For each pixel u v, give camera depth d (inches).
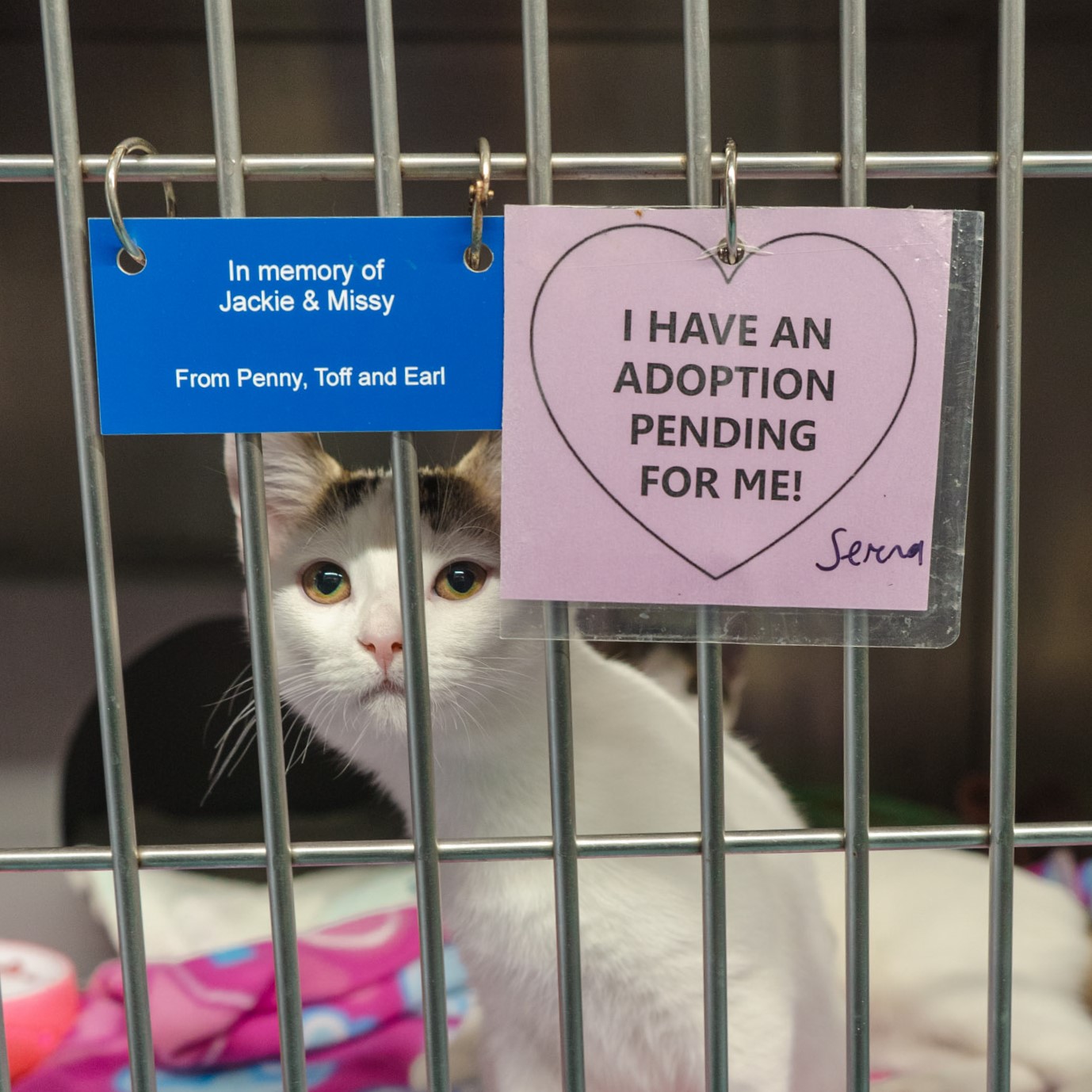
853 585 21.9
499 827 41.4
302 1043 23.1
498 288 21.0
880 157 21.5
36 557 61.7
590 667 40.7
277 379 21.1
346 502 41.9
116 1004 50.4
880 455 21.5
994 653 22.5
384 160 20.8
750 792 43.4
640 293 20.9
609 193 57.4
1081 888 55.5
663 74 56.4
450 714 39.5
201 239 20.7
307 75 56.3
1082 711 63.2
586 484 21.4
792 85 56.5
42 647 62.3
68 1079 46.3
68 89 20.6
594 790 40.2
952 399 21.5
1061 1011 48.3
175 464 61.7
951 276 21.1
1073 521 61.7
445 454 59.4
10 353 59.4
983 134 56.7
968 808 62.9
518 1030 43.9
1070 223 58.3
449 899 41.9
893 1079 46.6
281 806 22.4
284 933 22.7
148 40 55.1
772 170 21.7
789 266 20.9
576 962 23.0
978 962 49.6
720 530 21.6
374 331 21.0
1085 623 62.8
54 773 61.7
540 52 20.5
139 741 62.1
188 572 62.7
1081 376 60.2
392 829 62.6
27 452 60.9
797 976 41.4
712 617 22.0
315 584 41.3
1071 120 56.2
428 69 56.7
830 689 64.1
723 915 23.0
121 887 22.6
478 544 39.8
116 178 20.3
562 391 21.1
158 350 21.0
